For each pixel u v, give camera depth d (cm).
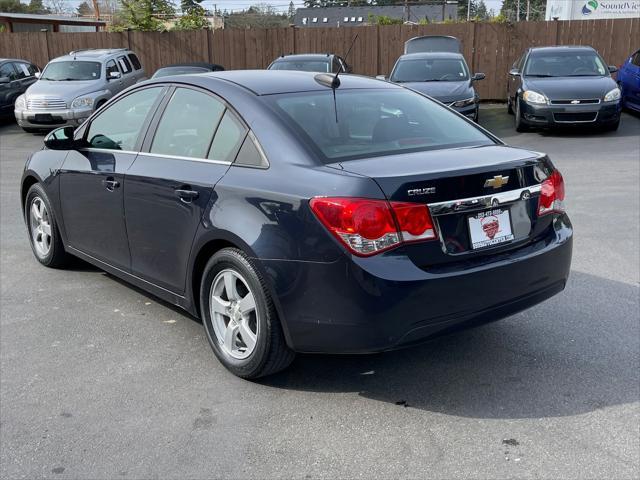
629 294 496
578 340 422
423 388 367
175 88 437
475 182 333
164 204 405
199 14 2347
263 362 356
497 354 407
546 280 366
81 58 1614
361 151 360
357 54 1959
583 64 1385
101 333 445
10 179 1030
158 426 332
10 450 312
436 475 289
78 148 499
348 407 348
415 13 8006
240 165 369
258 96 388
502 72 1891
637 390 359
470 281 327
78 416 342
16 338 437
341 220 312
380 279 309
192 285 399
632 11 2169
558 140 1272
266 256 336
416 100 441
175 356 410
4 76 1730
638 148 1150
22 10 5794
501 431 322
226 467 298
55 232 550
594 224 689
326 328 325
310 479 289
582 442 311
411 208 315
